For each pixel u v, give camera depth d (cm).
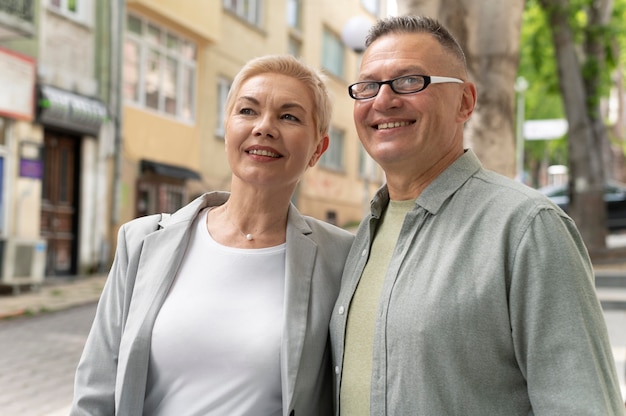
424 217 176
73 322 820
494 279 155
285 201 212
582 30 1491
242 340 190
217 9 1633
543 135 1862
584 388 143
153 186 1473
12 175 1130
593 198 1402
